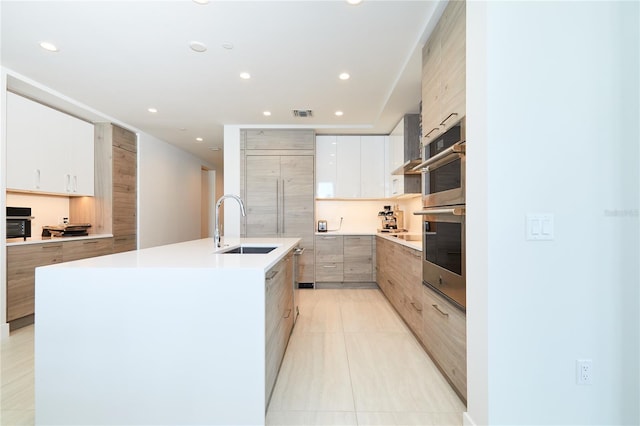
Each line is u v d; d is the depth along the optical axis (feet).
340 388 6.33
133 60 9.02
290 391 6.22
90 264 5.11
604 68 4.31
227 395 4.82
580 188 4.29
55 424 4.85
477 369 4.62
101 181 14.10
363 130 16.07
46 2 6.50
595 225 4.30
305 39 7.98
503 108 4.26
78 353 4.83
